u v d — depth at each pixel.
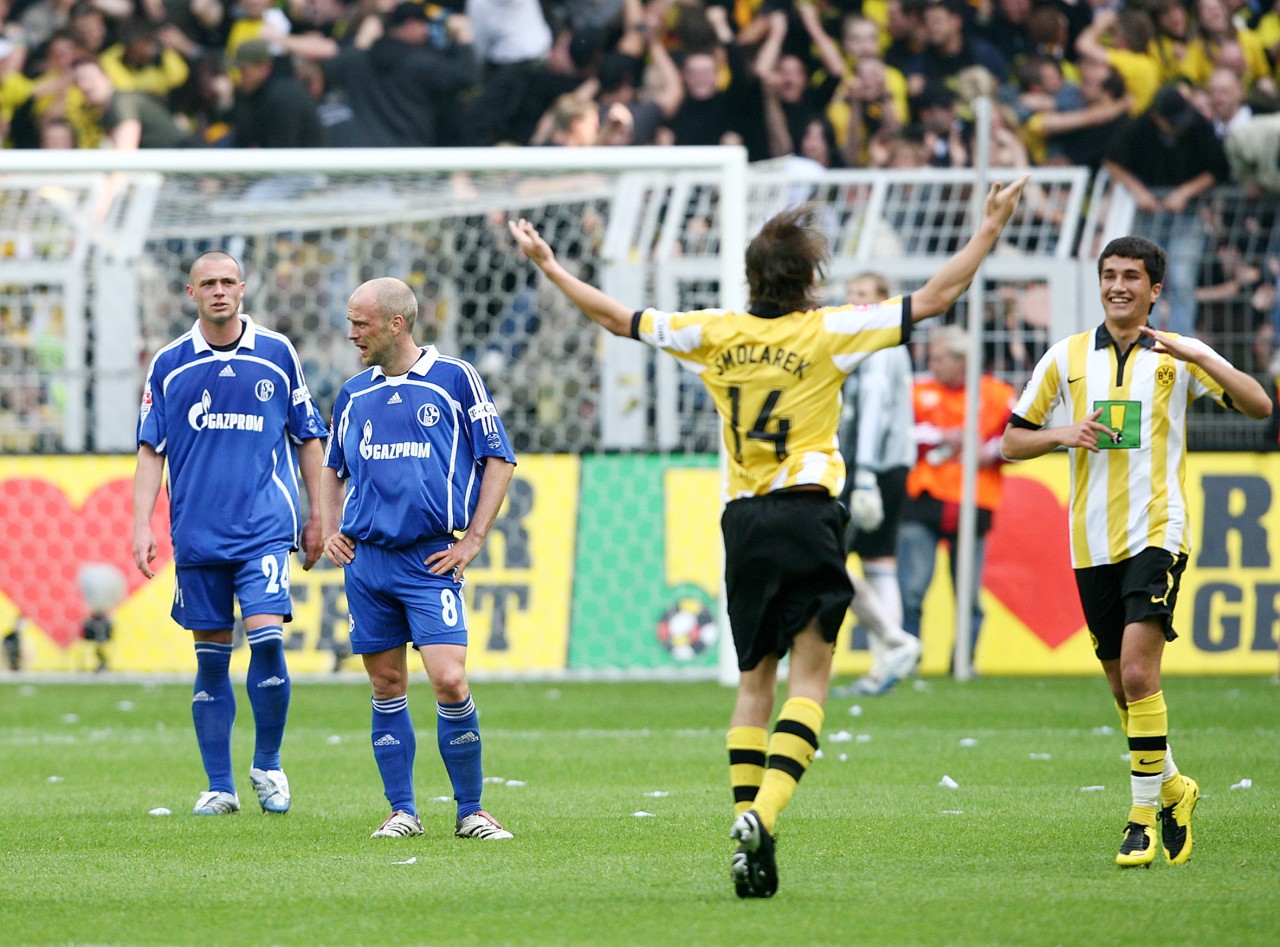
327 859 18.00
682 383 45.09
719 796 23.14
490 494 19.69
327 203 48.84
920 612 42.09
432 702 37.38
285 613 22.03
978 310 40.16
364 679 42.66
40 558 43.22
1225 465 42.59
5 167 39.00
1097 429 17.52
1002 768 25.94
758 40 58.84
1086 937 13.68
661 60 58.66
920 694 38.09
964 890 15.86
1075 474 18.33
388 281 19.72
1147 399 17.80
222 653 22.17
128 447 46.16
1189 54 57.97
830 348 15.60
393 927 14.37
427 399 19.53
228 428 21.78
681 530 42.72
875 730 31.38
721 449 42.47
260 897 15.80
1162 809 17.84
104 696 39.28
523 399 49.38
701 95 58.28
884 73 58.12
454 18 60.09
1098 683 40.47
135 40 60.16
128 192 47.75
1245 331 49.06
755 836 14.46
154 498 21.88
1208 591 42.31
